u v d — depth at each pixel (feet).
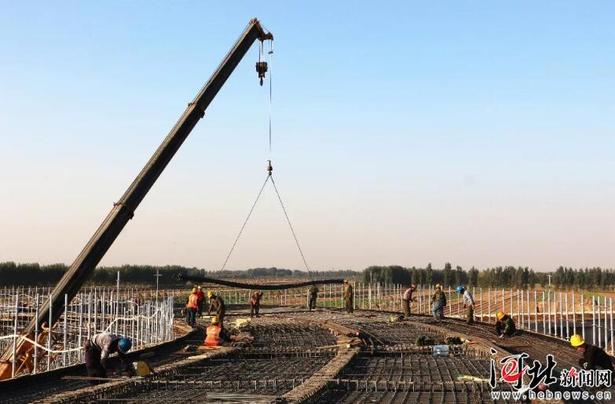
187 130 83.10
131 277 315.58
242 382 49.70
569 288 313.73
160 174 80.28
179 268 328.70
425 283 355.56
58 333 86.69
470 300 106.63
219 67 87.61
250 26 91.40
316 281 85.81
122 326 98.89
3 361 61.41
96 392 44.52
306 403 41.65
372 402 42.37
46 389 49.83
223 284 78.02
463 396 44.45
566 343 80.23
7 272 289.12
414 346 73.92
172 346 79.61
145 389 47.85
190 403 42.11
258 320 116.98
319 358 68.13
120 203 76.02
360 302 172.35
